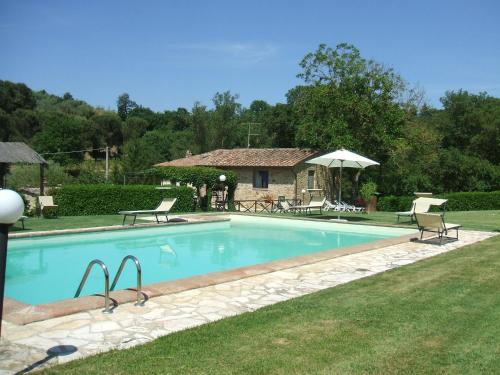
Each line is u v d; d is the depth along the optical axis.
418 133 30.48
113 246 13.90
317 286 7.46
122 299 6.22
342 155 18.81
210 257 12.46
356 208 26.80
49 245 13.61
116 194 21.11
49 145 54.84
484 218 21.73
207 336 4.97
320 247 14.26
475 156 39.38
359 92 29.00
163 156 60.12
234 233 17.20
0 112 55.16
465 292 7.07
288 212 25.78
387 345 4.81
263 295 6.85
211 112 56.62
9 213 3.62
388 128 28.61
